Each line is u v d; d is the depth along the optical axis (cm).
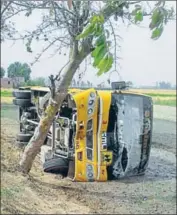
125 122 1065
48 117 935
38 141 955
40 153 1139
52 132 1070
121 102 1057
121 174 1062
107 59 164
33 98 1242
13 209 688
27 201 769
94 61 165
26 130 1273
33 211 726
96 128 1029
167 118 2636
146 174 1141
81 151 1013
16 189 802
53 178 997
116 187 999
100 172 1028
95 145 1030
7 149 1199
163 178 1103
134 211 838
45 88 1166
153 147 1616
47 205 792
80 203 858
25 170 949
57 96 910
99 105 1022
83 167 1013
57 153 1053
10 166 938
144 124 1095
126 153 1070
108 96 1027
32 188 862
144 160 1102
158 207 870
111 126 1048
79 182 1006
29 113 1280
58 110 965
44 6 329
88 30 166
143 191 975
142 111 1093
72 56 792
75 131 1017
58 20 671
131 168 1082
